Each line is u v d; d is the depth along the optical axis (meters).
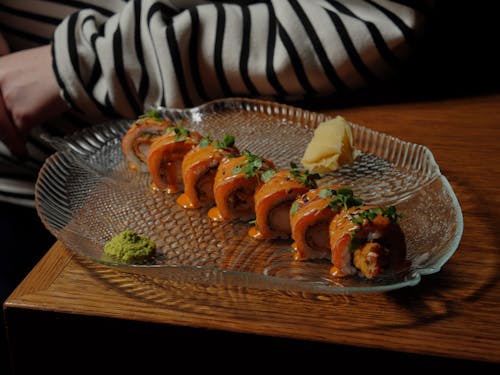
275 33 0.90
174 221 0.72
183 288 0.63
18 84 0.93
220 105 0.89
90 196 0.76
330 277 0.63
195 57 0.91
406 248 0.62
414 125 0.85
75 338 0.63
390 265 0.61
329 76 0.90
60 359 0.64
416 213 0.68
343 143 0.78
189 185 0.73
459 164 0.77
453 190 0.72
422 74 0.97
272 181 0.68
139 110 0.95
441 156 0.79
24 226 0.99
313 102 0.94
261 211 0.67
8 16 1.01
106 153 0.84
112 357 0.63
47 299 0.62
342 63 0.88
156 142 0.77
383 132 0.84
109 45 0.90
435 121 0.86
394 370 0.58
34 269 0.66
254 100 0.88
